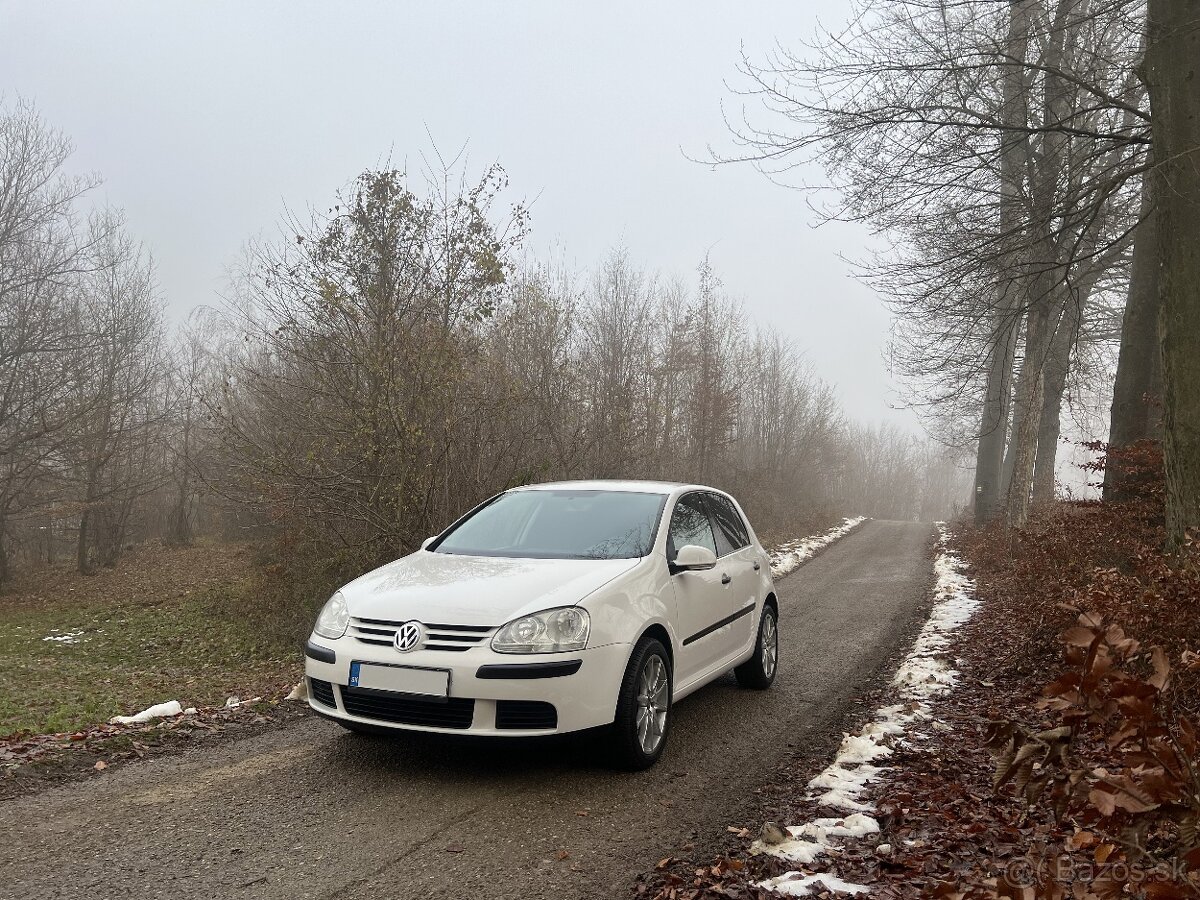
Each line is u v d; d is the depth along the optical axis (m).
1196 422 7.58
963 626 11.02
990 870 3.60
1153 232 12.11
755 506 33.25
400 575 5.50
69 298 28.75
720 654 6.58
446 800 4.63
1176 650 5.27
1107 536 9.96
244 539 34.81
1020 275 11.34
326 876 3.70
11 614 24.59
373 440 12.72
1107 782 1.96
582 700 4.75
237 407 14.65
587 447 16.89
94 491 31.23
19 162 27.02
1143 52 9.44
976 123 10.29
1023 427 19.33
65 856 3.88
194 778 4.99
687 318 27.81
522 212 13.52
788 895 3.52
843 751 5.62
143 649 16.75
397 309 13.05
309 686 5.21
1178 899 1.85
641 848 4.07
